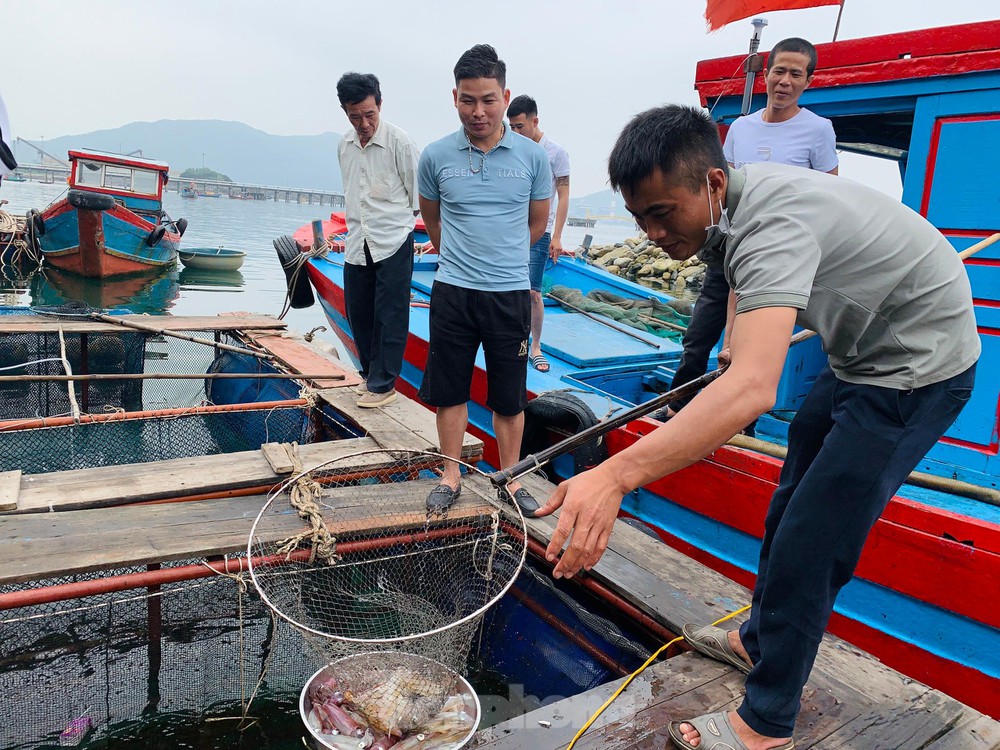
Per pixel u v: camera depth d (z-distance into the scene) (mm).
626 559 3246
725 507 3660
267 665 3080
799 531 1850
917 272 1692
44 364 5941
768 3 4227
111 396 6156
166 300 13828
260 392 5828
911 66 3475
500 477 1853
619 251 20234
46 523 3020
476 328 3393
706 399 1471
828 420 2029
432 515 3311
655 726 2205
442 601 3332
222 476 3582
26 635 2918
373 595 3229
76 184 15664
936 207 3447
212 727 2906
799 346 4164
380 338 4562
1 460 4855
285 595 3098
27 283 14969
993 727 2254
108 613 3016
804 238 1558
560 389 4559
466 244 3326
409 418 4531
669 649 2785
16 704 2840
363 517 3268
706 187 1627
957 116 3348
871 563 3113
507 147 3369
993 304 3273
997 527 2752
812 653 1913
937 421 1796
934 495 3273
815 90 3943
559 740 2156
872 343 1796
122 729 2881
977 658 2830
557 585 3383
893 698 2383
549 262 8344
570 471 4336
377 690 2244
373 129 4199
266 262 20328
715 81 4480
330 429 4969
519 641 3410
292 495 3330
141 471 3592
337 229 10016
